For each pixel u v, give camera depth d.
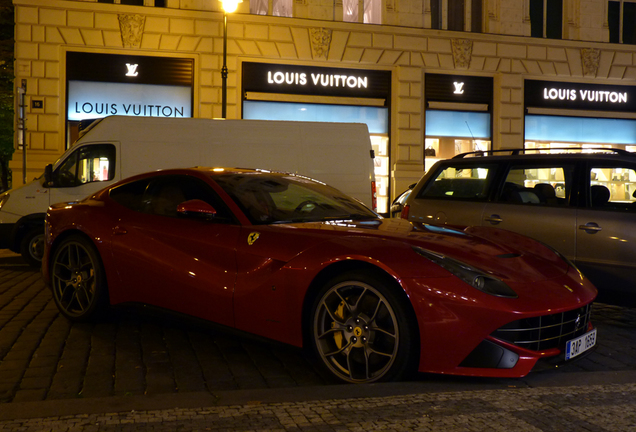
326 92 19.39
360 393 3.27
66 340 4.75
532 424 2.77
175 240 4.58
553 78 21.34
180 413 2.88
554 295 3.64
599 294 5.59
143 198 5.06
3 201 9.51
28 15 17.09
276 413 2.88
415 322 3.53
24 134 14.04
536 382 3.57
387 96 20.00
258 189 4.80
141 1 18.08
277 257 4.00
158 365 4.12
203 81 18.31
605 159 5.73
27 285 7.63
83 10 17.44
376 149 20.02
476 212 6.32
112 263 4.93
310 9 19.12
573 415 2.90
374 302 3.67
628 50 21.88
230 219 4.43
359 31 19.45
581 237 5.62
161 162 9.55
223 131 9.84
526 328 3.51
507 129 20.91
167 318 4.61
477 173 6.52
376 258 3.62
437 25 20.52
